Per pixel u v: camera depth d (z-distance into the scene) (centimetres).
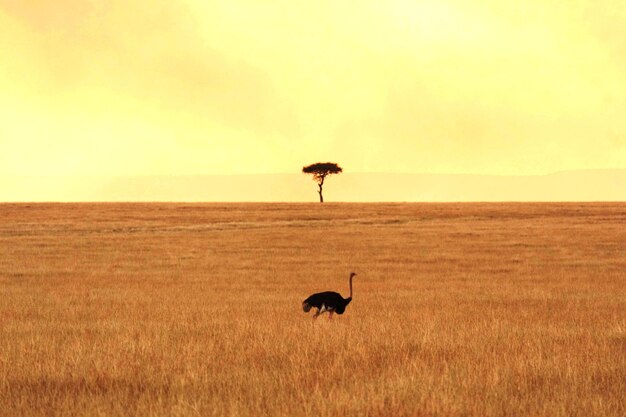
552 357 4884
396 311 8031
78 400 3831
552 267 15012
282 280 12550
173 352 5159
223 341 5662
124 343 5491
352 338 5688
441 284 11681
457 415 3562
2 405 3747
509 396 3875
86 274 13625
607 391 4028
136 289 10994
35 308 8394
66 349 5275
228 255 18262
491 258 17162
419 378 4172
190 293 10425
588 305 8750
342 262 16312
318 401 3688
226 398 3844
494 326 6412
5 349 5362
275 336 5847
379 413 3584
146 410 3628
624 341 5778
